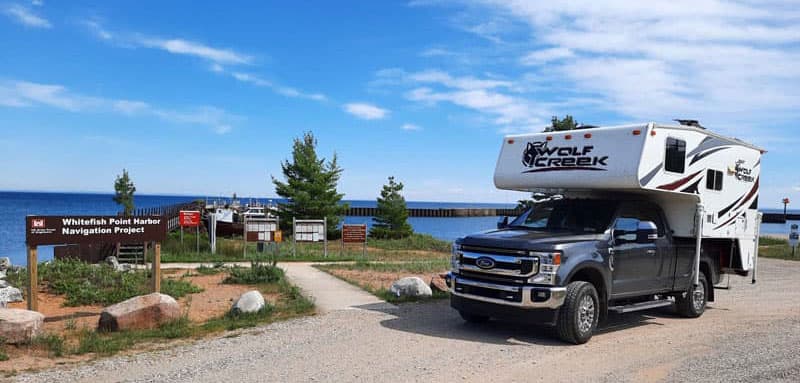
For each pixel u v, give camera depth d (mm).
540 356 7832
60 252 18391
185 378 6625
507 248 8781
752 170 12500
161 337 8648
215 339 8586
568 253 8594
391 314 10562
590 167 10016
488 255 8953
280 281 14070
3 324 7754
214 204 53281
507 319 8750
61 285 12359
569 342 8602
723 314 11453
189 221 22609
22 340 7836
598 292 9250
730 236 11734
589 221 9742
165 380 6547
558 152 10516
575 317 8453
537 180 10719
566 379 6766
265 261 19594
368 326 9531
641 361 7586
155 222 11086
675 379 6758
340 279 15172
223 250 23078
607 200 10055
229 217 39781
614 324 10328
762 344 8570
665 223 10695
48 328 9227
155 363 7258
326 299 12023
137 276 13609
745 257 12312
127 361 7348
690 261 10891
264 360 7414
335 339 8594
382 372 6938
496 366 7285
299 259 21359
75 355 7629
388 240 33531
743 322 10523
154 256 11156
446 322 9992
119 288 12266
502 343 8562
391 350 7988
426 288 12328
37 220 9898
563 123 24266
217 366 7125
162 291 12258
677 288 10633
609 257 9195
